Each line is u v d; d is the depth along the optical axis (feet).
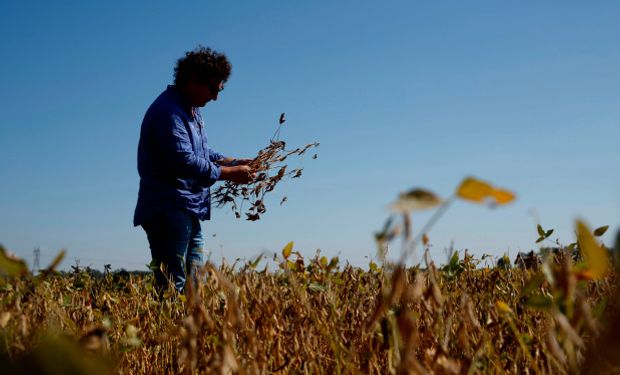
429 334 6.91
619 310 3.36
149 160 18.71
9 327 5.97
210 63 18.88
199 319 6.09
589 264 4.22
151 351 9.90
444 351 5.47
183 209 18.43
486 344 6.78
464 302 6.26
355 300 8.65
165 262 18.15
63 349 3.32
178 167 18.40
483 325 7.46
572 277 4.27
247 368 6.23
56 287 10.70
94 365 3.40
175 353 9.64
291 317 7.64
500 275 9.75
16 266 4.96
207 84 19.12
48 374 3.31
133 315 10.87
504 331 7.32
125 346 7.25
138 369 9.72
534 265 9.51
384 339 6.07
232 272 7.66
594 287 6.91
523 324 7.41
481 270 10.27
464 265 10.15
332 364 7.93
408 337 4.24
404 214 3.57
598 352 3.45
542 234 7.71
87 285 12.04
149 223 18.48
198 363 7.09
